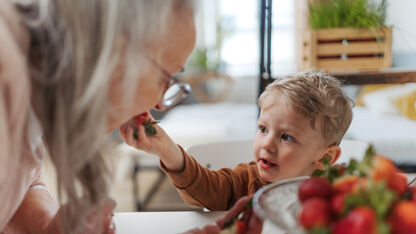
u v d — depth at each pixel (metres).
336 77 1.18
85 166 0.56
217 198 1.00
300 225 0.45
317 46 1.46
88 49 0.44
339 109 1.00
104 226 0.69
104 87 0.45
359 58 1.44
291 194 0.57
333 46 1.45
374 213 0.41
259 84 1.19
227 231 0.65
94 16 0.43
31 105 0.49
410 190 0.53
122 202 2.72
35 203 0.74
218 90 4.39
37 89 0.47
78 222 0.56
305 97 0.96
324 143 1.00
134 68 0.47
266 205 0.53
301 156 0.97
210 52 4.37
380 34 1.42
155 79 0.52
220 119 3.32
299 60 1.54
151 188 2.98
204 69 4.30
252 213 0.67
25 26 0.45
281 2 4.27
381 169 0.47
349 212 0.42
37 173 0.71
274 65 4.38
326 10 1.49
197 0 0.51
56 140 0.48
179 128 2.99
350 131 2.57
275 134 0.97
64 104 0.46
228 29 4.44
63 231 0.58
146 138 0.83
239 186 1.07
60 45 0.45
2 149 0.45
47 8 0.44
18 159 0.51
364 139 2.45
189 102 4.33
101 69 0.44
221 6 4.41
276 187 0.60
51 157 0.53
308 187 0.49
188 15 0.51
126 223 0.82
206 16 4.33
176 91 0.64
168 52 0.51
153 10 0.45
